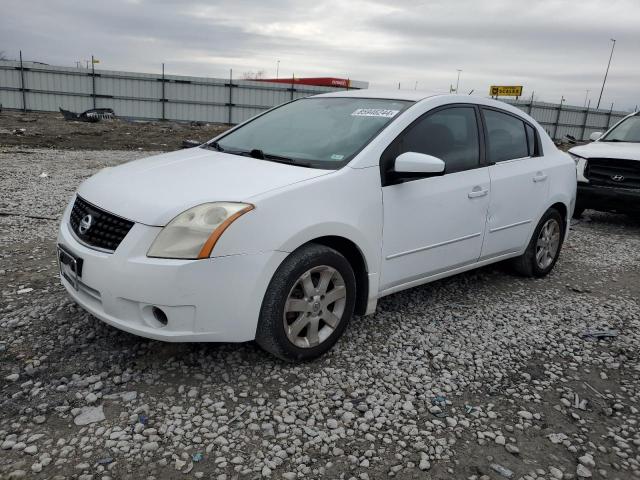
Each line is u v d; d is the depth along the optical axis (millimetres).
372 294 3447
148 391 2814
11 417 2547
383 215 3373
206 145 4160
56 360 3057
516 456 2523
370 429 2641
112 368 2994
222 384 2924
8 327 3418
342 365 3217
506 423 2771
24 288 4090
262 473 2287
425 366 3281
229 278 2713
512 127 4625
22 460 2266
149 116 36250
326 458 2418
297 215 2904
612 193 7801
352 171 3244
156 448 2391
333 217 3053
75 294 3080
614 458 2564
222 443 2453
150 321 2729
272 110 4504
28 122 25156
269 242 2793
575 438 2693
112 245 2807
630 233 7867
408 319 3957
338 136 3615
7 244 5273
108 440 2422
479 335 3779
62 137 19109
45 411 2600
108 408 2652
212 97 36688
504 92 52844
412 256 3664
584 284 5148
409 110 3723
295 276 2934
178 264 2637
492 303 4422
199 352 3219
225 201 2797
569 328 4027
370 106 3912
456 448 2547
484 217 4172
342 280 3201
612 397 3107
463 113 4137
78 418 2562
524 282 5047
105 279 2748
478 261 4309
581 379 3285
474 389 3072
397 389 3006
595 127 42656
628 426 2834
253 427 2578
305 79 47719
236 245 2711
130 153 15438
